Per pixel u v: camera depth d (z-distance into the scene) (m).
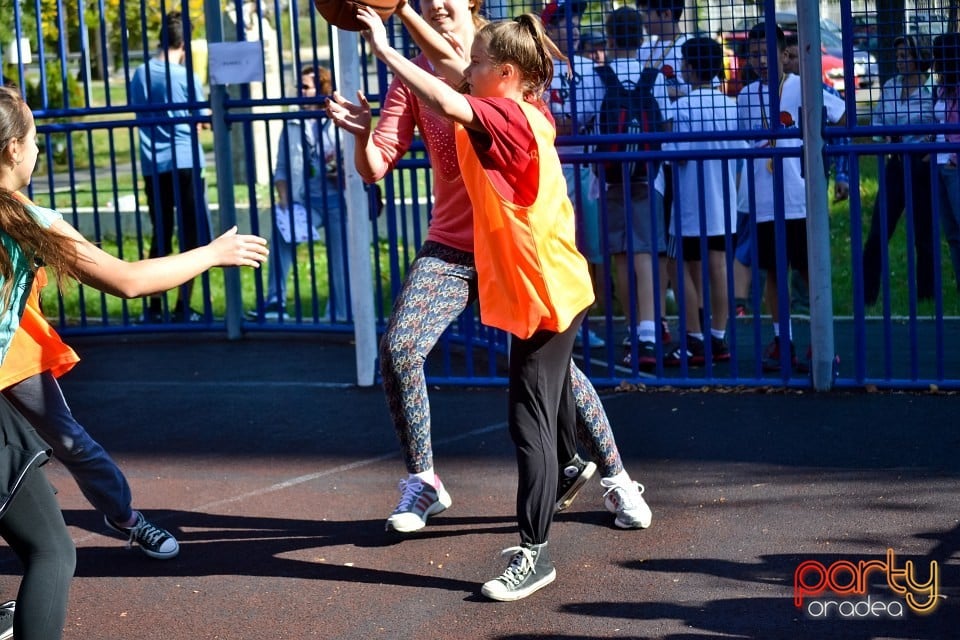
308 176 7.82
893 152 5.75
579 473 4.28
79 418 6.26
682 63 5.84
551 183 3.58
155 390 6.80
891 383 6.00
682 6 5.83
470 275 4.29
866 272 8.01
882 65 5.72
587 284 3.75
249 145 7.89
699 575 3.88
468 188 3.64
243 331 8.19
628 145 6.23
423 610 3.73
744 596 3.70
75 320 8.91
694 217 6.88
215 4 7.87
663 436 5.46
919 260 8.34
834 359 6.09
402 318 4.25
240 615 3.76
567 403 4.12
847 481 4.71
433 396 6.35
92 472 4.07
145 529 4.24
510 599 3.75
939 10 5.59
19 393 3.88
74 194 7.93
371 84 10.89
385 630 3.60
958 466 4.83
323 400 6.42
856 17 5.71
